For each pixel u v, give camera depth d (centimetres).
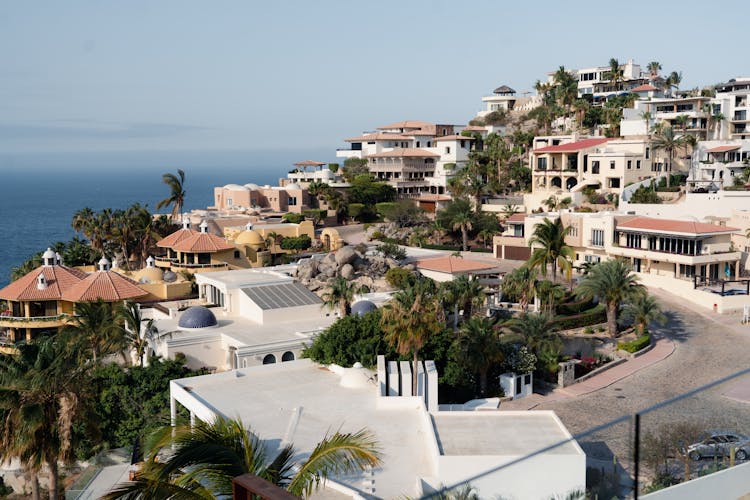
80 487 4456
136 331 6016
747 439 2009
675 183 11944
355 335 5109
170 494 1905
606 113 16125
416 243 11981
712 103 14262
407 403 4147
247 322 6500
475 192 12781
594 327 6900
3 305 8150
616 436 1223
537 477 2342
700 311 7444
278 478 2128
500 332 5962
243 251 10431
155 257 11094
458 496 1491
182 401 4419
